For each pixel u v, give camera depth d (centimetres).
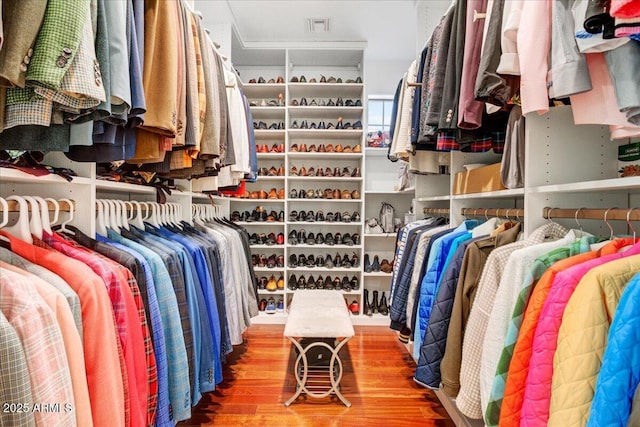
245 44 339
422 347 148
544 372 83
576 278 82
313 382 214
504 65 109
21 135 79
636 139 125
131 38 90
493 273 120
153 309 109
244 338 292
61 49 61
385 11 289
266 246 346
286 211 342
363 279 346
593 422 66
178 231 178
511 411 91
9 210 90
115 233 128
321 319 202
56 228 113
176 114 113
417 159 239
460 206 215
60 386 67
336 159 378
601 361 72
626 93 82
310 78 378
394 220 362
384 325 331
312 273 376
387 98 382
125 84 82
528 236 127
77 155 103
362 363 245
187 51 130
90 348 80
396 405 192
